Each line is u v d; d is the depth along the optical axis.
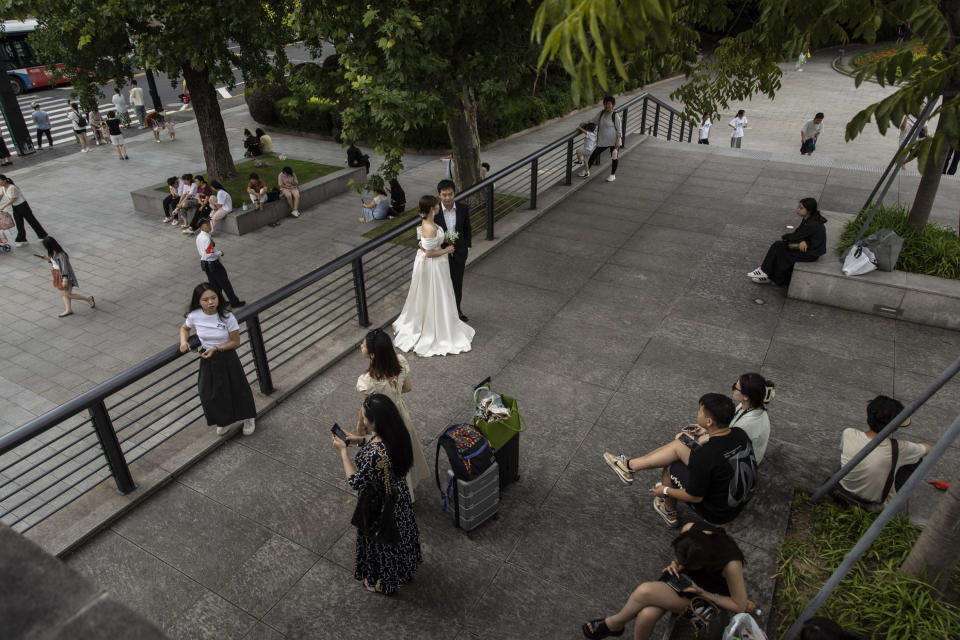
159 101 27.45
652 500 5.21
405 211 18.80
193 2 12.86
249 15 12.16
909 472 4.84
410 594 4.43
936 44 3.72
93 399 4.63
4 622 1.22
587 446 5.80
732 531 4.88
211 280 12.86
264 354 6.22
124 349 11.90
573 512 5.10
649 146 15.58
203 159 24.30
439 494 5.33
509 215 11.20
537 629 4.18
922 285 7.68
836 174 13.40
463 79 10.68
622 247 10.05
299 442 5.88
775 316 8.00
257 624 4.22
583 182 12.85
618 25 2.13
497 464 4.77
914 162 14.20
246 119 30.64
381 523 3.90
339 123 25.19
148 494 5.22
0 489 8.31
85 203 19.70
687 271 9.22
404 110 9.41
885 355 7.14
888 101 3.47
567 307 8.29
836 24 5.49
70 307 13.07
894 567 4.43
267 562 4.67
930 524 4.03
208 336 5.38
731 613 3.60
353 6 9.50
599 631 4.02
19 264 15.49
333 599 4.40
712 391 6.56
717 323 7.86
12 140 26.02
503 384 6.69
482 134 25.92
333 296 13.02
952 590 4.31
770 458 5.61
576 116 31.92
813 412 6.23
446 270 6.98
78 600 1.26
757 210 11.46
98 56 16.56
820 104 31.36
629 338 7.55
